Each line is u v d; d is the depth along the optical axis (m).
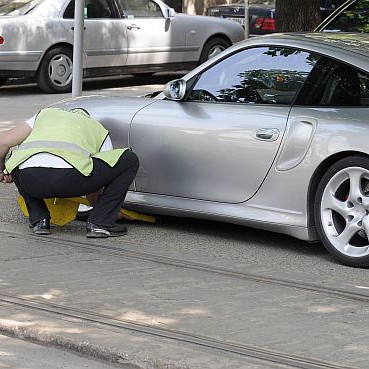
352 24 17.36
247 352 9.35
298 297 11.25
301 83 13.31
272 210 13.33
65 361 9.42
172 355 9.27
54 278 12.02
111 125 14.82
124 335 9.87
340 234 12.75
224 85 14.07
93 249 13.55
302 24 21.67
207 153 13.83
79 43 21.44
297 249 13.90
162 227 15.20
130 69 32.75
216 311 10.68
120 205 14.29
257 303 10.99
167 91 14.23
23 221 15.39
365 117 12.52
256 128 13.34
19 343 9.96
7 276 12.11
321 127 12.74
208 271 12.43
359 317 10.51
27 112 27.52
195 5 43.31
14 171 13.90
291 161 13.02
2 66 30.38
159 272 12.34
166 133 14.25
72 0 31.56
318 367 8.98
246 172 13.47
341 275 12.37
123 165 13.98
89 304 10.95
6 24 30.08
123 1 32.47
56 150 13.65
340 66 13.06
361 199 12.45
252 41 14.03
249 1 37.16
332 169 12.65
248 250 13.80
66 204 14.59
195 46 34.06
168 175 14.32
